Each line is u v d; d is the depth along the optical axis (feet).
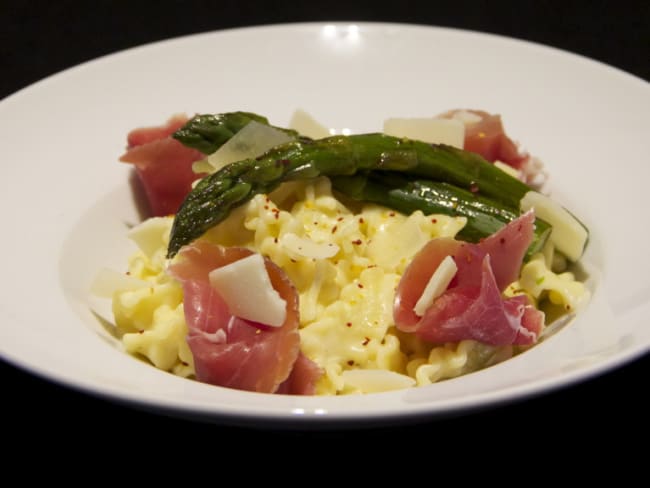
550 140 1.47
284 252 1.08
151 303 1.11
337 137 1.16
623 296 1.08
